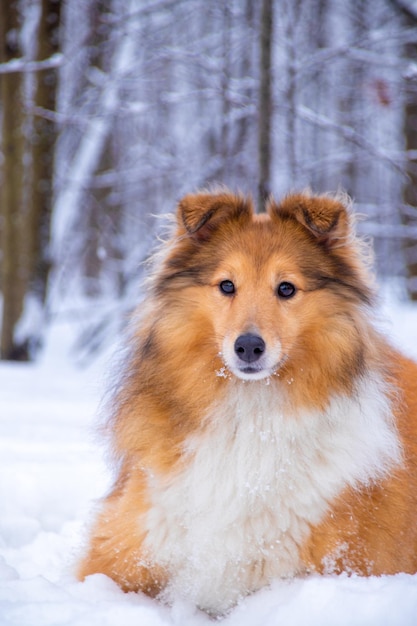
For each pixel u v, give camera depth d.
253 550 3.87
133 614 3.44
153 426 4.04
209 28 15.11
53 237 15.13
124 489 4.20
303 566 3.87
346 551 3.86
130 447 4.10
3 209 13.30
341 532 3.86
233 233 4.32
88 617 3.39
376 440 4.02
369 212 13.46
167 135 16.62
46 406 8.91
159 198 17.59
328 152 14.62
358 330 4.13
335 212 4.23
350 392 4.03
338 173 15.80
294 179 12.49
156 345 4.13
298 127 14.36
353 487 3.89
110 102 14.35
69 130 15.15
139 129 16.94
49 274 14.18
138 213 18.38
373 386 4.13
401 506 4.08
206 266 4.19
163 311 4.17
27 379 11.18
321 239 4.31
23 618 3.38
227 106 13.40
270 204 4.46
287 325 4.04
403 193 13.95
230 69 13.98
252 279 4.09
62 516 5.53
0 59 12.81
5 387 10.35
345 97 14.48
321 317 4.11
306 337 4.09
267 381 3.97
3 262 13.37
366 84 13.32
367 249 4.59
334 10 14.73
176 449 3.97
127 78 14.10
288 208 4.34
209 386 4.00
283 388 3.99
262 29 9.99
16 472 5.91
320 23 14.37
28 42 14.36
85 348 14.21
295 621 3.40
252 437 3.91
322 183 15.91
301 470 3.87
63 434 7.45
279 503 3.85
